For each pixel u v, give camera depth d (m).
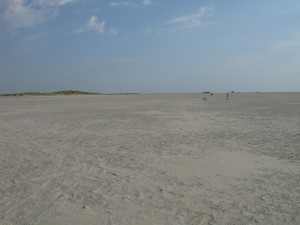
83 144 12.70
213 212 6.00
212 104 41.34
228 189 7.30
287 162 9.64
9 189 7.36
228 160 9.91
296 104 39.12
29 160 10.09
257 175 8.38
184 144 12.52
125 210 6.13
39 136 14.70
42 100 60.34
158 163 9.63
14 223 5.59
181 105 39.41
